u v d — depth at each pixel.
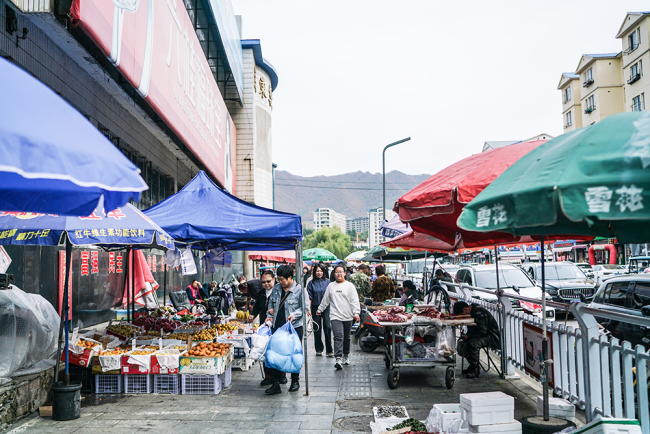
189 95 12.61
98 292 11.73
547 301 6.08
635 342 7.59
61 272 9.70
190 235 7.46
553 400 5.05
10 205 2.79
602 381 4.77
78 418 6.02
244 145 27.39
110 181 2.64
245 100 27.56
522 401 6.64
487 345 8.11
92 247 10.00
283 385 7.77
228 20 21.09
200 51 14.27
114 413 6.23
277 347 7.09
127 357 7.21
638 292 7.90
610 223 3.25
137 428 5.63
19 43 6.85
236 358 9.05
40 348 6.55
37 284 8.82
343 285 9.16
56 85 7.99
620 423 3.72
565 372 5.70
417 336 7.72
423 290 16.38
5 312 5.95
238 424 5.76
